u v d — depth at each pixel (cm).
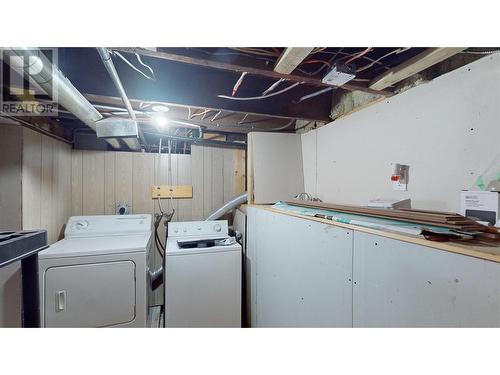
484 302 54
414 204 113
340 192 168
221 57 113
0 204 158
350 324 94
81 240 207
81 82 140
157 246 272
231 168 296
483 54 97
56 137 212
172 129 275
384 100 132
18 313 74
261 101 178
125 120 173
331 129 179
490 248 57
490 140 84
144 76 139
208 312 206
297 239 134
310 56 124
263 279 184
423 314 67
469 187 90
